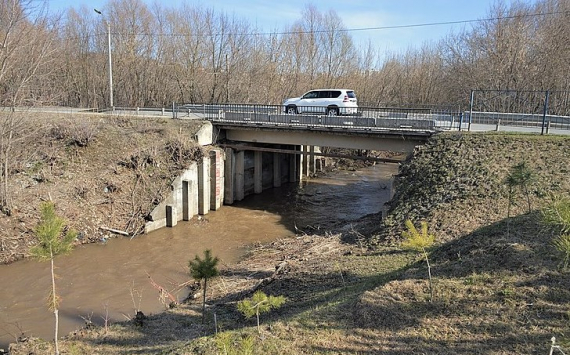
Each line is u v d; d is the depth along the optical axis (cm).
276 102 4772
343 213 2352
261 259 1502
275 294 1008
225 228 2092
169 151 2334
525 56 3803
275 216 2316
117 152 2284
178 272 1509
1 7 2070
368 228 1630
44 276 1444
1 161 1758
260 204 2591
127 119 2666
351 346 603
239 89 4594
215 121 2588
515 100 3519
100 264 1577
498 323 600
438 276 777
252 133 2581
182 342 750
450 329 609
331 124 2281
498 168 1531
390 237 1312
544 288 654
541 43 3828
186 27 4628
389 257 1112
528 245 793
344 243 1469
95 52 4597
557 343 450
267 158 2989
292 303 896
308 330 666
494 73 3872
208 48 4644
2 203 1725
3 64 1916
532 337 555
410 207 1512
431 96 5675
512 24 4119
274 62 4922
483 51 4347
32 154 2073
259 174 2850
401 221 1430
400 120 2131
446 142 1877
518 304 632
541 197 1284
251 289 1127
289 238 1794
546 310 605
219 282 1286
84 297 1291
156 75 4578
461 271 772
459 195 1430
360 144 2259
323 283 1015
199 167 2342
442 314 648
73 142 2259
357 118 2219
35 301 1258
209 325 866
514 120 2302
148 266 1567
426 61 6297
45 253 657
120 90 4481
